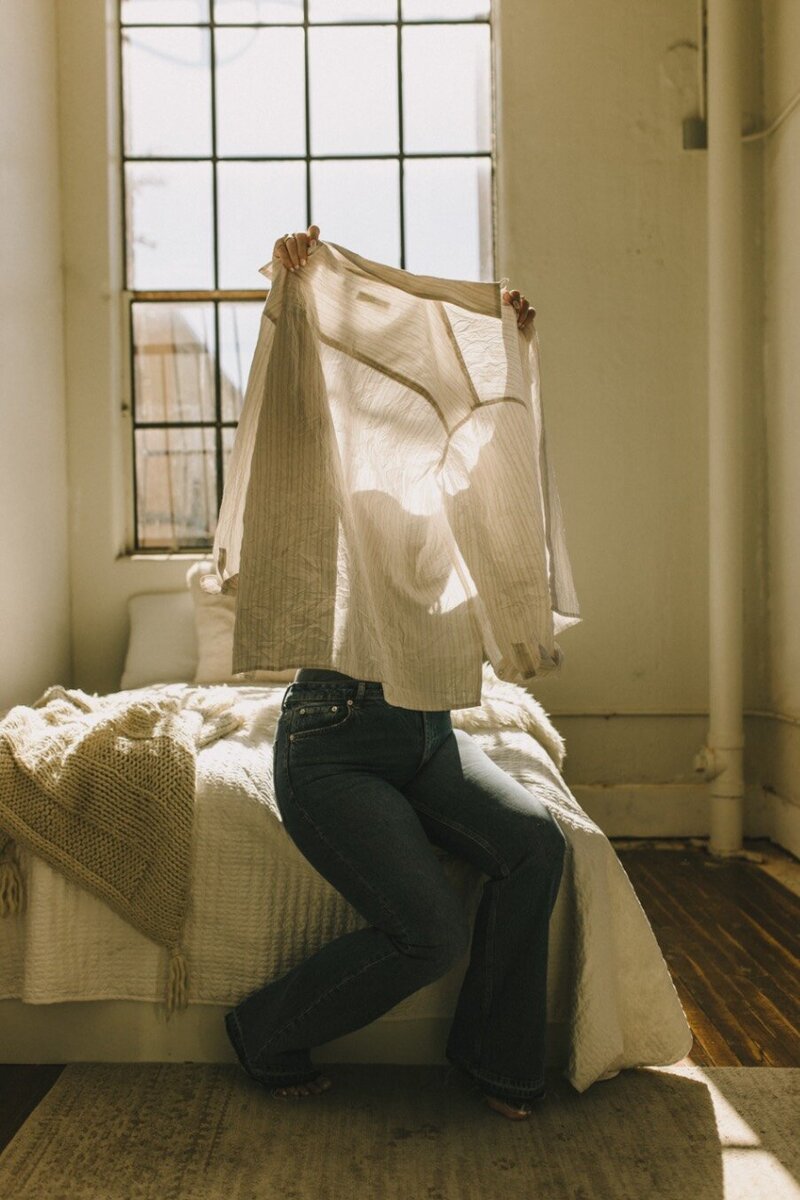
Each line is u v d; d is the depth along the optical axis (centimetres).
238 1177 170
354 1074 204
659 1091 199
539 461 218
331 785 186
